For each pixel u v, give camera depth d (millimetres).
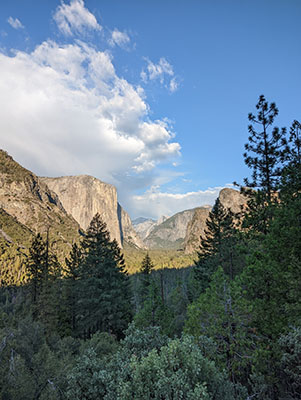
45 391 8328
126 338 7848
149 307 18859
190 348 6387
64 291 30594
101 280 24656
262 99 15406
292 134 12883
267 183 14242
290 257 9219
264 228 12836
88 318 24828
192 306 11773
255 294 11047
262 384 9375
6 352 9109
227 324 10367
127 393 5516
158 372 5555
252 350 9602
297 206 9773
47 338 13844
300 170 10680
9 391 7625
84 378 7031
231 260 23688
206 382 5602
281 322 9352
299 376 7848
